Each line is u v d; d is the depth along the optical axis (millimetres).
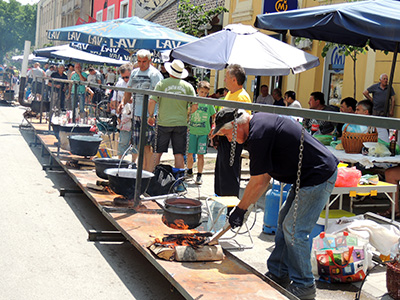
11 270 4082
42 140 9078
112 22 10672
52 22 56500
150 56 7332
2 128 13742
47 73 21469
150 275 4211
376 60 9766
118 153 7707
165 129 6891
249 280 3420
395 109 9258
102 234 5016
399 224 4895
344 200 7465
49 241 4863
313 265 4137
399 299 3779
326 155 3484
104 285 3947
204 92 8016
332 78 11383
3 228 5125
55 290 3779
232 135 3461
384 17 5441
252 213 6438
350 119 2342
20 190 6801
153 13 22109
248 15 14398
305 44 11734
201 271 3529
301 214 3518
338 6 5977
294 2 11055
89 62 18109
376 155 6168
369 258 4383
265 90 12500
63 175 8055
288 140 3375
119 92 8406
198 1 17625
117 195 5473
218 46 7465
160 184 5801
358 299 3596
